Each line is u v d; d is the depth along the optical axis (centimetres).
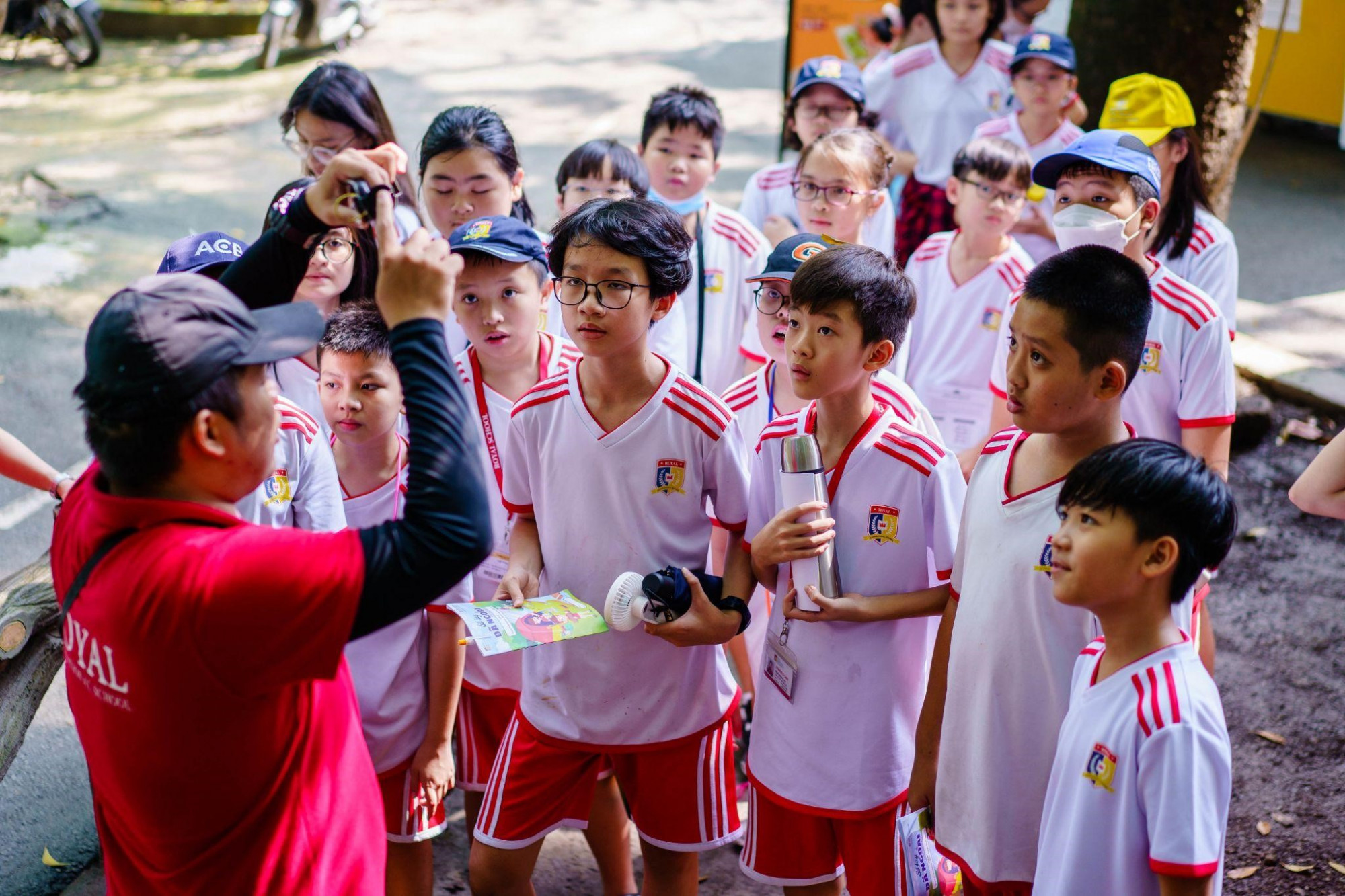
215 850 171
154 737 163
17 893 305
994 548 226
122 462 159
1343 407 539
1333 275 703
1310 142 923
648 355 250
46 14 1108
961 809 233
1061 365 212
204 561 157
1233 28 505
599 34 1255
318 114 357
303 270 194
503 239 276
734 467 254
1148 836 186
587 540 255
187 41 1183
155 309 155
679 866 271
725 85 1081
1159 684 187
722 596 251
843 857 263
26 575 285
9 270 689
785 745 257
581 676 257
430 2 1364
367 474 274
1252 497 498
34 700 276
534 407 256
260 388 165
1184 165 356
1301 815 329
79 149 891
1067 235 297
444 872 314
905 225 559
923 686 263
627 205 239
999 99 542
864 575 251
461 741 301
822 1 675
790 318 245
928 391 396
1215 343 303
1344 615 422
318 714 179
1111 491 186
